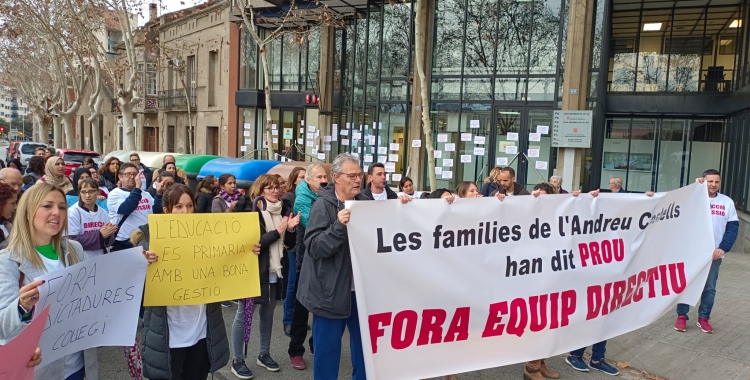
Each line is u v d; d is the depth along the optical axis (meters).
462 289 3.92
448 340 3.90
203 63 28.84
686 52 18.03
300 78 23.64
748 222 11.80
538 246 4.22
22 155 24.92
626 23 18.67
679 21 17.97
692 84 18.02
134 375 3.49
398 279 3.71
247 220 3.85
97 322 3.04
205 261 3.67
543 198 4.24
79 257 3.09
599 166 14.99
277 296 4.96
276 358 5.22
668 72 18.28
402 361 3.75
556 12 14.73
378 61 17.50
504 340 4.11
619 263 4.59
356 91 19.09
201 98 29.16
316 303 3.68
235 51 25.95
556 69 14.60
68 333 2.86
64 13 23.25
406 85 17.31
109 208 5.61
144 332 3.48
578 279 4.40
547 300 4.27
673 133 18.27
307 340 5.73
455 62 16.08
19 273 2.72
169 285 3.52
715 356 5.41
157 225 3.56
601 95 14.59
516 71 15.28
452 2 15.93
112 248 5.57
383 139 17.75
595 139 14.57
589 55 14.41
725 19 17.23
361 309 3.54
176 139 32.28
